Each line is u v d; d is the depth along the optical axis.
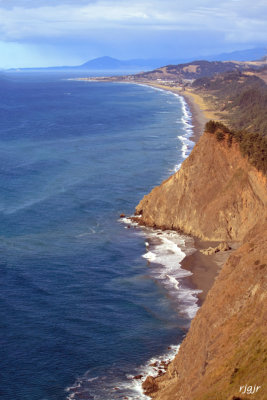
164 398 33.69
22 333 44.53
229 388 27.22
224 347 31.92
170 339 43.81
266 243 38.75
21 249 65.00
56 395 36.69
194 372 33.03
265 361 27.16
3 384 37.72
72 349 42.28
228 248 62.44
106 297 51.66
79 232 71.88
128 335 44.50
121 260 61.53
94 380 38.44
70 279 56.06
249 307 33.56
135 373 39.19
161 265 59.59
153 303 50.25
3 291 52.75
